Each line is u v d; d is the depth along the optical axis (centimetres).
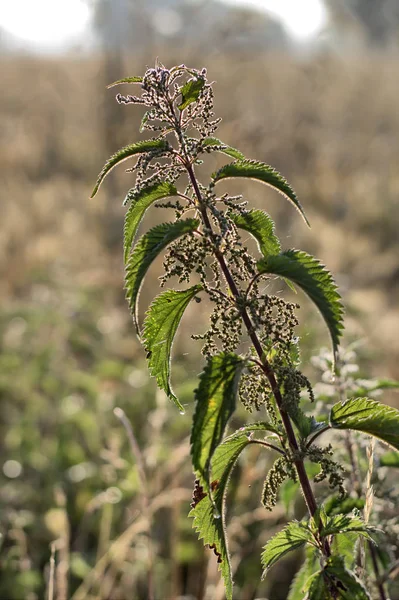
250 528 428
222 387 168
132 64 1059
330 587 181
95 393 562
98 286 830
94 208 1117
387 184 1355
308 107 1833
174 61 1081
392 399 543
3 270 913
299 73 1955
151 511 373
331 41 2488
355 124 1819
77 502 473
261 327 193
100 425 541
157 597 400
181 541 438
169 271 181
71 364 624
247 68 1798
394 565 253
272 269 175
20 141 1677
